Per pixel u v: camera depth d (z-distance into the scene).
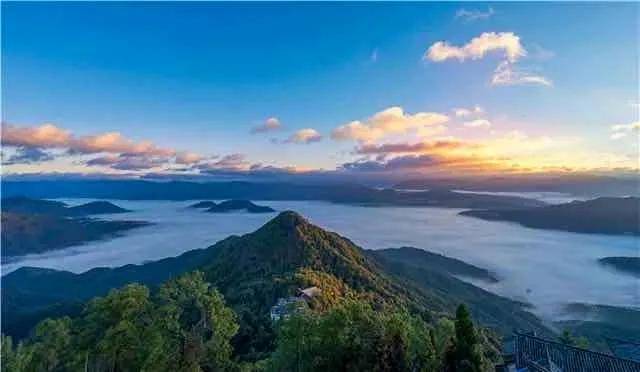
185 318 35.84
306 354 27.47
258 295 84.62
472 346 26.44
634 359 33.91
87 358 28.89
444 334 28.95
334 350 27.06
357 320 27.86
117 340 28.84
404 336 27.23
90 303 31.45
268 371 29.41
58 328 30.06
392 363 26.22
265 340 63.09
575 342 53.72
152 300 35.28
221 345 36.00
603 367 30.81
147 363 28.78
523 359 35.47
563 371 31.81
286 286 85.75
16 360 28.42
